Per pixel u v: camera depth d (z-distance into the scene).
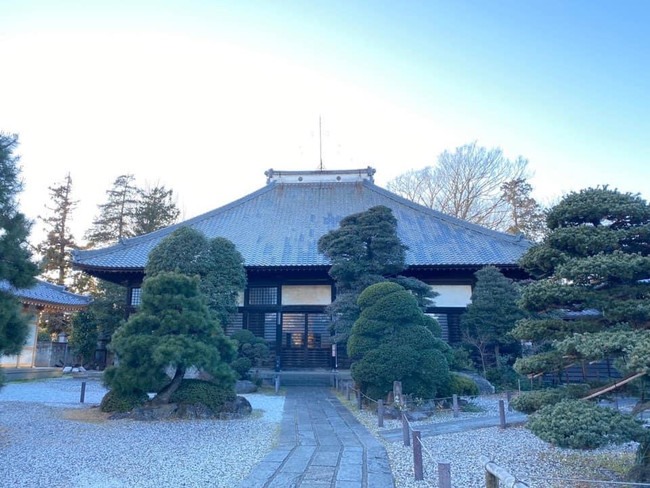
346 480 6.70
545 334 7.49
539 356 7.14
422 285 17.16
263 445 8.99
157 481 6.59
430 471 7.26
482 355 19.78
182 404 12.02
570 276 7.04
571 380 18.92
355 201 30.41
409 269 22.36
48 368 23.22
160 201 40.75
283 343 23.44
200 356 11.79
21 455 7.98
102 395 16.75
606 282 7.11
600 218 7.43
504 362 19.64
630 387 6.62
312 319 23.69
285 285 23.77
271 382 20.45
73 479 6.62
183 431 10.24
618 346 5.76
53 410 13.00
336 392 18.12
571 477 6.95
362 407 13.88
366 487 6.39
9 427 10.54
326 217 28.52
